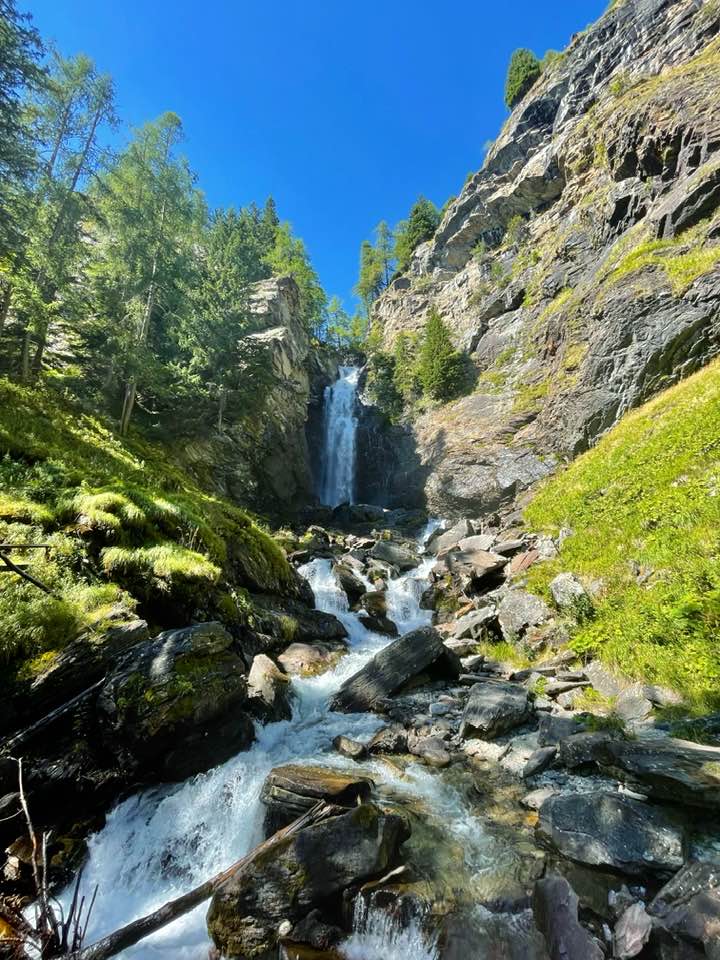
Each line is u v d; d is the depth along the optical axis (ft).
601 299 79.00
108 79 76.59
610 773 19.36
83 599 26.09
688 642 26.43
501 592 46.60
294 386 126.41
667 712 23.06
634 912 13.41
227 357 91.76
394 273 246.68
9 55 53.26
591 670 29.32
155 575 32.30
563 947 13.15
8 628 21.83
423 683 33.50
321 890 15.81
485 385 116.26
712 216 71.87
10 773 19.07
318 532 88.74
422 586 60.95
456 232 179.93
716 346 61.62
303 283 202.08
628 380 69.15
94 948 13.62
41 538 29.66
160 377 78.89
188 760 22.82
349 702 31.19
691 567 30.58
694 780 15.80
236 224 181.47
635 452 53.98
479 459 96.22
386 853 16.57
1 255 56.85
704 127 79.66
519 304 126.62
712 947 11.82
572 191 125.49
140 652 24.06
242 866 16.60
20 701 20.65
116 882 18.51
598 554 41.37
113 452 56.75
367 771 23.26
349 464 140.26
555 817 17.17
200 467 85.25
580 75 148.66
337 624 47.42
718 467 39.73
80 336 72.95
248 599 42.32
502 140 179.22
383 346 182.70
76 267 74.69
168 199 88.38
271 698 28.66
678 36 116.37
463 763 23.47
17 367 66.54
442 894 15.42
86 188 78.13
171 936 15.76
